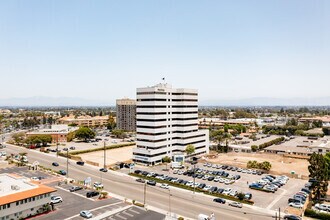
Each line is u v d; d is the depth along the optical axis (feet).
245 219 218.18
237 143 616.80
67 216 219.41
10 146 585.63
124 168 395.75
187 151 460.55
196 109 497.46
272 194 284.20
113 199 261.03
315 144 548.31
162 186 299.58
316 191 271.08
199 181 329.72
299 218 213.87
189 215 225.15
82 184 306.96
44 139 573.33
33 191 228.02
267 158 484.33
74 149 550.77
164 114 442.09
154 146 425.28
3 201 206.08
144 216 219.82
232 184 319.47
